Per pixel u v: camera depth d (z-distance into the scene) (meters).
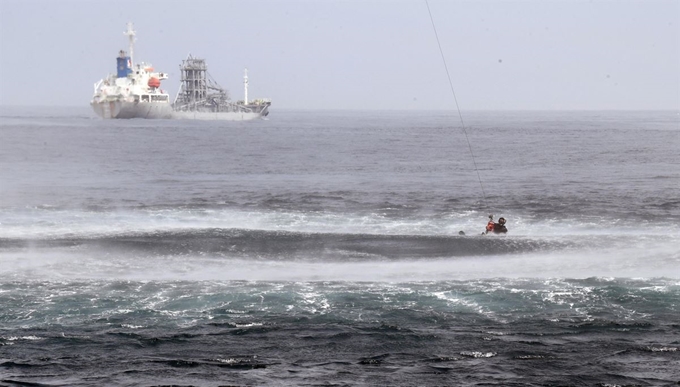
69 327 42.47
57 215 76.25
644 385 35.62
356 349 39.88
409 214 78.31
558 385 35.75
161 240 59.91
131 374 36.84
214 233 61.88
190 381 36.19
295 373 37.06
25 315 44.12
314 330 42.19
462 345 40.28
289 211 80.19
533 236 62.03
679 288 48.53
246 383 35.97
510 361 38.31
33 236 61.94
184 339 40.97
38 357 38.69
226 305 45.84
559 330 42.09
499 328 42.44
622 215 77.31
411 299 46.91
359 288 48.94
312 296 47.38
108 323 43.09
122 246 58.41
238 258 55.69
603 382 36.00
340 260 55.25
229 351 39.56
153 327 42.56
